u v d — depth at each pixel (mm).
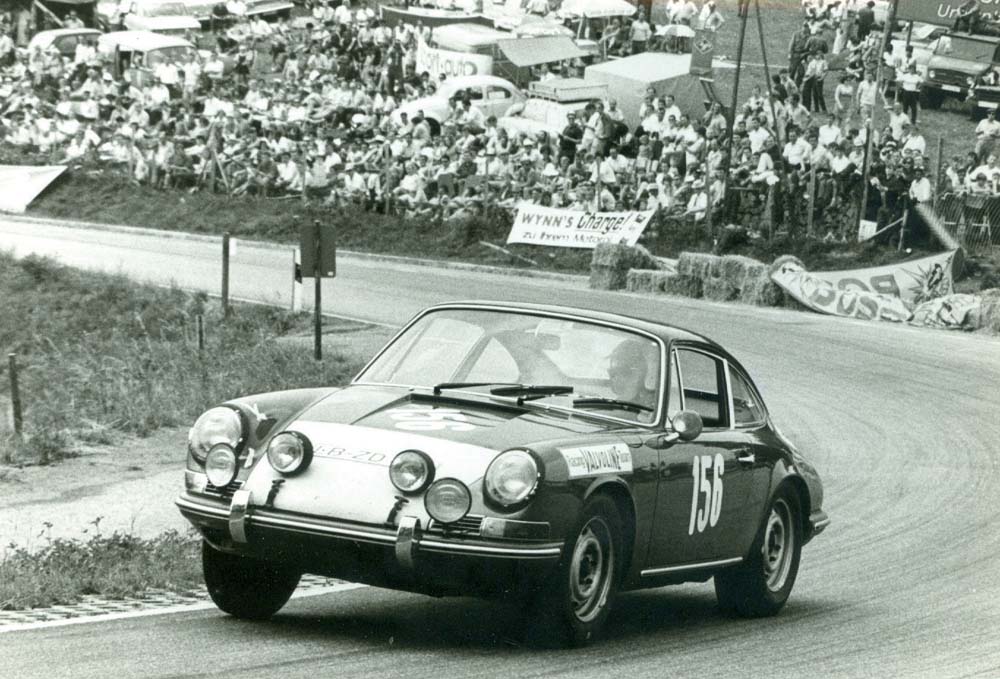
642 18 101438
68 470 37812
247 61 120625
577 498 16703
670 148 89938
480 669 16156
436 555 16125
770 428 22734
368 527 16375
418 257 97188
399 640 17875
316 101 110938
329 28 116938
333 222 103688
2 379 61031
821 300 75375
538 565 16281
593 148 92375
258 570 18500
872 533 32156
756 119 87312
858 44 85000
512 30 107750
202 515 17328
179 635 17609
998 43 81750
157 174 115562
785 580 22734
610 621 20984
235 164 111938
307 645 17188
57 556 22594
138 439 43344
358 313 73812
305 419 17844
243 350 60750
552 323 19859
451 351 19625
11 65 128500
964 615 23250
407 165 103188
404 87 109938
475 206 99062
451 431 17234
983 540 31641
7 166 118812
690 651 18766
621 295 79688
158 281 84875
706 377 21094
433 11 111938
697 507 19562
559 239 93000
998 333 70250
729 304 77000
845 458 42844
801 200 85125
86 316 77500
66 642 17062
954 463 42438
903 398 53062
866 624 22156
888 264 80000
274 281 85938
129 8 127438
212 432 17688
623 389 19141
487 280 87188
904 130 82688
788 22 88375
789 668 18094
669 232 89125
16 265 85125
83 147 120000
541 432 17531
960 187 80625
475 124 101438
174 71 119000
